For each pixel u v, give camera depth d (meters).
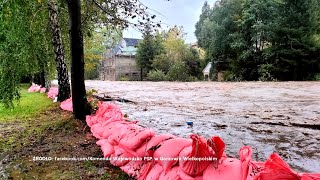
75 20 5.98
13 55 5.38
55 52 9.30
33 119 7.16
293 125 6.43
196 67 35.66
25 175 3.66
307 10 26.88
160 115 8.08
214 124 6.74
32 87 15.30
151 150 3.24
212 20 33.44
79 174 3.61
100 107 6.12
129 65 44.81
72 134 5.47
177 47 36.44
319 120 6.83
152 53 38.59
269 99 10.94
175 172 2.88
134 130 3.74
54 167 3.88
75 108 6.23
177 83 23.67
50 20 8.90
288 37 26.30
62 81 9.52
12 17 5.07
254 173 2.40
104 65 48.12
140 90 16.52
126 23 6.44
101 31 8.16
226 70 31.59
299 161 4.16
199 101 10.94
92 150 4.50
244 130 6.08
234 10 30.95
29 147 4.79
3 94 5.48
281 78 27.53
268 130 6.03
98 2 6.73
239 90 15.02
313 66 27.09
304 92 13.19
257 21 27.33
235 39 29.67
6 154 4.48
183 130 6.25
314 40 26.84
